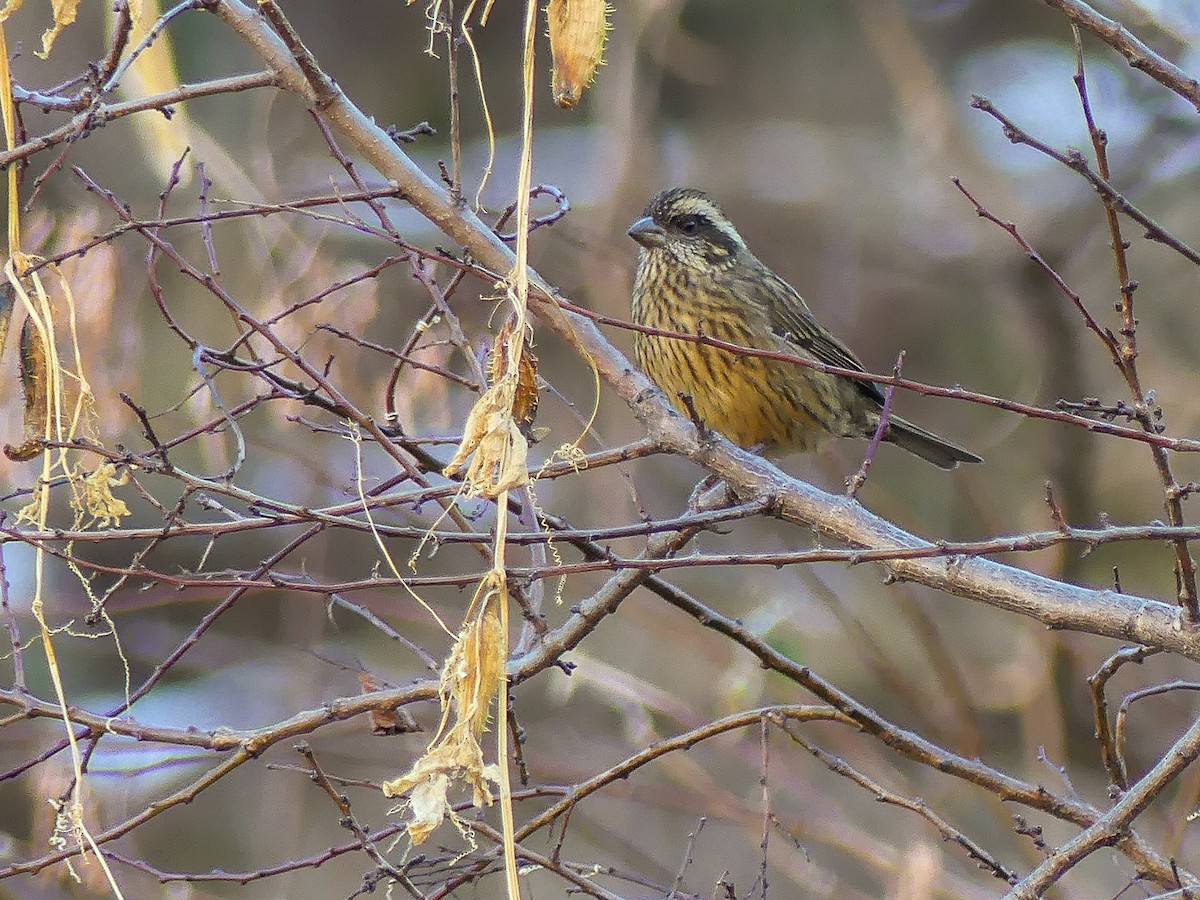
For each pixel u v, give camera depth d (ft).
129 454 18.60
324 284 27.55
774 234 67.51
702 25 72.69
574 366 58.90
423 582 17.39
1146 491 56.44
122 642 47.24
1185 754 18.48
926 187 65.36
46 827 27.04
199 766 50.24
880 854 36.78
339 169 49.39
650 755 21.48
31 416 19.38
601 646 49.96
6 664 49.08
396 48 71.05
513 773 37.91
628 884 42.55
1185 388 56.49
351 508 18.45
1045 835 44.68
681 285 35.19
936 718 39.73
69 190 44.96
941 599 54.80
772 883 43.80
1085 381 53.78
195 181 40.34
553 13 17.26
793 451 37.24
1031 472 56.39
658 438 21.52
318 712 20.79
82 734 20.08
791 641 42.70
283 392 20.11
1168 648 18.95
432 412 25.43
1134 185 58.18
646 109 53.83
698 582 52.80
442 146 70.44
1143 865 21.12
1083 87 17.70
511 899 15.38
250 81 20.84
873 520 20.43
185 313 46.24
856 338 65.16
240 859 48.96
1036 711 44.39
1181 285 59.62
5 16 18.65
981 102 17.43
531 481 19.17
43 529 17.94
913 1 71.10
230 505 42.16
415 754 37.65
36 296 19.52
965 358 63.72
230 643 49.55
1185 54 46.01
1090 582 56.29
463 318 30.22
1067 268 57.98
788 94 72.28
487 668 15.80
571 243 46.85
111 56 19.48
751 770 46.70
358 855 47.52
